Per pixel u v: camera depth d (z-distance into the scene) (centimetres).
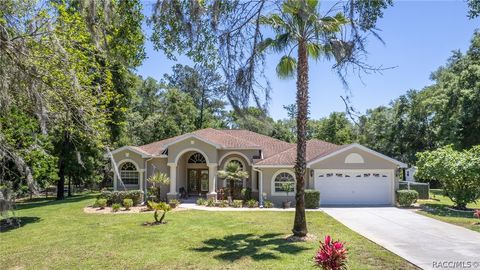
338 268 820
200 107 5397
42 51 697
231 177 2577
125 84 2906
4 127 928
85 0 714
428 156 2314
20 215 2184
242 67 680
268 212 2188
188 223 1781
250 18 677
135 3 790
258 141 3197
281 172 2564
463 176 2094
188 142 2686
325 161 2525
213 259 1126
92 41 823
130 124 4419
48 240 1465
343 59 717
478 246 1252
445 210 2188
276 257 1133
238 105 686
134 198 2555
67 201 3016
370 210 2242
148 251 1240
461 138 3462
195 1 665
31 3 726
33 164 1498
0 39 629
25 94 680
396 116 4878
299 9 733
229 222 1809
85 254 1220
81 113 826
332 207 2400
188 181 3086
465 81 3353
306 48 1426
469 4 884
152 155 2764
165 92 5200
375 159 2520
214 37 684
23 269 1073
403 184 3028
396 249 1216
